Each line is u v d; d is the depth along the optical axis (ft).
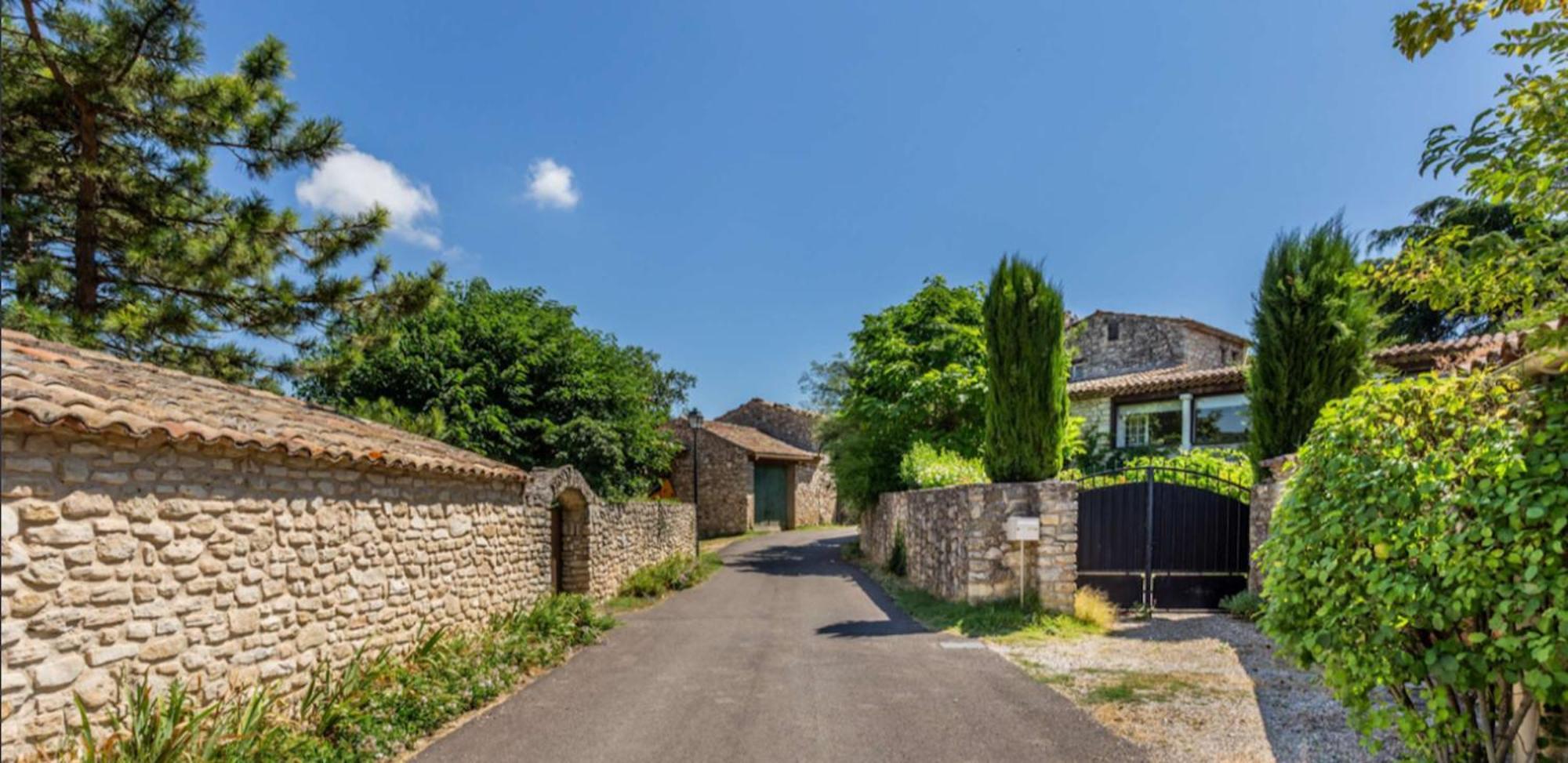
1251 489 30.50
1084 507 31.48
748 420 113.19
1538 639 8.41
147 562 13.62
